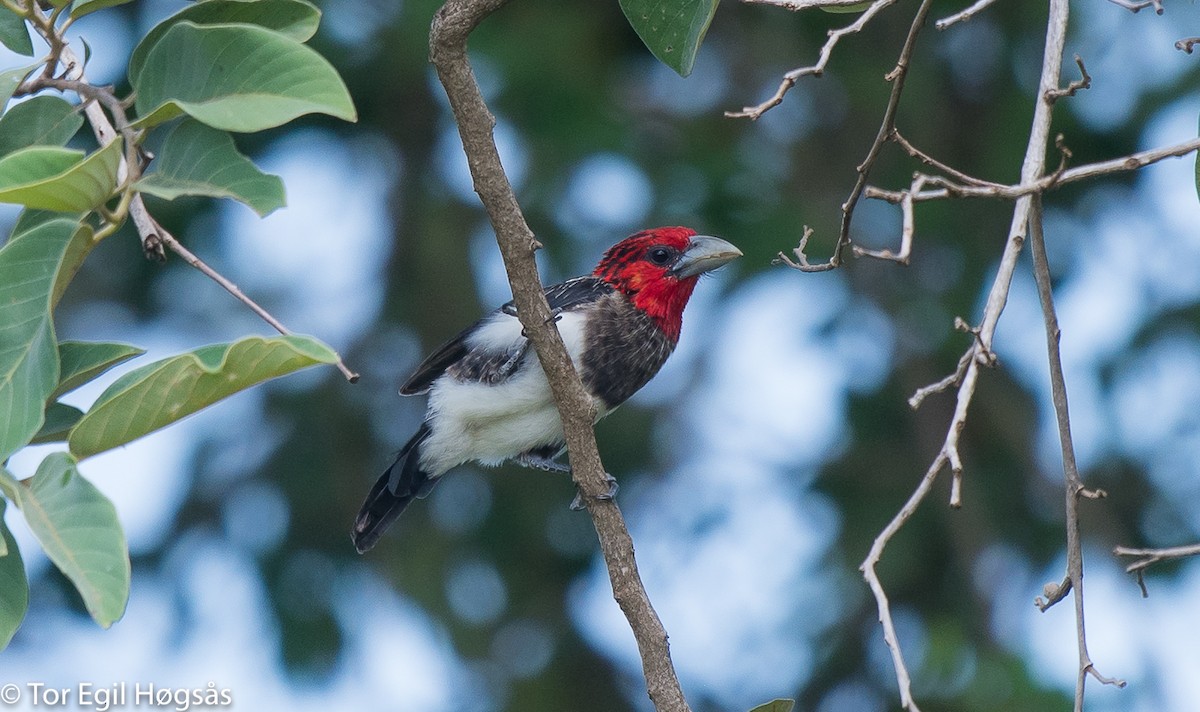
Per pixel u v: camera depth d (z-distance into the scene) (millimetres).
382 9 13422
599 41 14023
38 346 3984
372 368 14469
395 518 8555
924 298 13789
